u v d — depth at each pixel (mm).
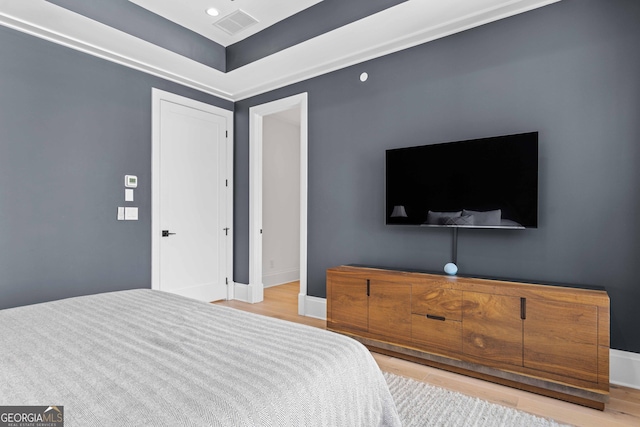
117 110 3174
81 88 2936
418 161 2717
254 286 4059
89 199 2975
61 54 2816
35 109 2672
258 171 4090
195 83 3734
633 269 2041
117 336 1154
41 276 2693
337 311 2793
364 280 2641
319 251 3461
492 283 2176
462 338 2201
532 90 2354
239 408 745
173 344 1083
